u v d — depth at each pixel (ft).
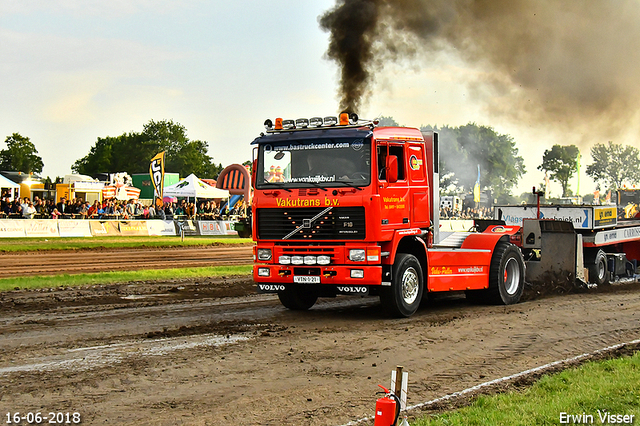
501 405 18.48
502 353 26.03
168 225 109.91
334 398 19.52
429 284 36.70
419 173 36.24
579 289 47.39
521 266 42.96
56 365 23.21
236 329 30.89
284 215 34.27
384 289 34.19
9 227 89.40
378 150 33.12
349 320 34.17
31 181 137.18
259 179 35.04
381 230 32.71
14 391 19.98
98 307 37.29
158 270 57.41
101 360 24.03
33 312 35.19
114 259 70.74
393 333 30.17
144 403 18.89
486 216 113.60
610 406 18.43
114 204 110.63
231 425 17.08
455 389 20.71
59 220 95.86
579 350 26.84
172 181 144.05
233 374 22.25
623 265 54.24
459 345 27.48
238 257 76.69
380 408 13.61
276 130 35.35
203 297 42.91
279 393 20.01
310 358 24.80
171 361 23.98
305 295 38.14
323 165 33.63
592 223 49.67
